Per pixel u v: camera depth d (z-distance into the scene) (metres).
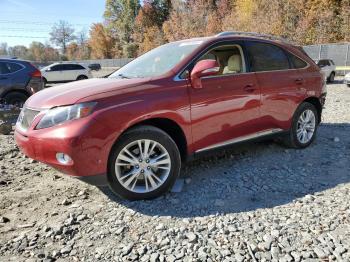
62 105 3.28
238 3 49.28
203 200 3.60
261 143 5.55
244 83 4.28
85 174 3.23
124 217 3.28
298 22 36.41
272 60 4.79
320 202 3.49
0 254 2.76
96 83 3.78
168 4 73.81
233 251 2.72
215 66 3.68
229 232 2.98
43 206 3.56
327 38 34.66
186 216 3.28
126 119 3.33
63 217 3.31
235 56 4.44
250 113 4.36
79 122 3.17
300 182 4.04
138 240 2.90
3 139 6.38
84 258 2.69
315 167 4.53
